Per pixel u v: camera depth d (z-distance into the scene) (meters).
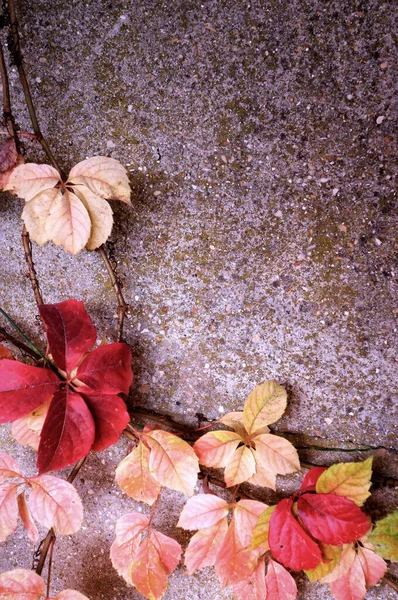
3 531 0.67
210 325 0.72
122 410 0.68
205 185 0.71
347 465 0.67
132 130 0.71
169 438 0.68
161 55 0.70
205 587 0.75
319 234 0.70
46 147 0.70
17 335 0.75
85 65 0.71
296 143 0.69
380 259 0.69
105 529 0.77
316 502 0.67
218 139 0.70
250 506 0.69
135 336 0.73
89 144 0.72
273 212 0.70
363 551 0.69
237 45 0.69
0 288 0.75
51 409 0.66
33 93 0.72
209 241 0.71
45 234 0.68
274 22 0.68
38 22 0.71
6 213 0.74
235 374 0.72
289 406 0.72
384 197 0.69
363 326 0.70
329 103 0.68
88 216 0.68
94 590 0.78
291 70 0.69
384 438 0.70
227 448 0.69
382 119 0.68
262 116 0.69
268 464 0.69
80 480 0.76
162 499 0.75
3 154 0.69
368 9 0.67
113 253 0.73
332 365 0.71
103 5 0.70
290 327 0.71
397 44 0.67
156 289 0.73
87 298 0.74
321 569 0.68
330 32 0.68
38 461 0.64
